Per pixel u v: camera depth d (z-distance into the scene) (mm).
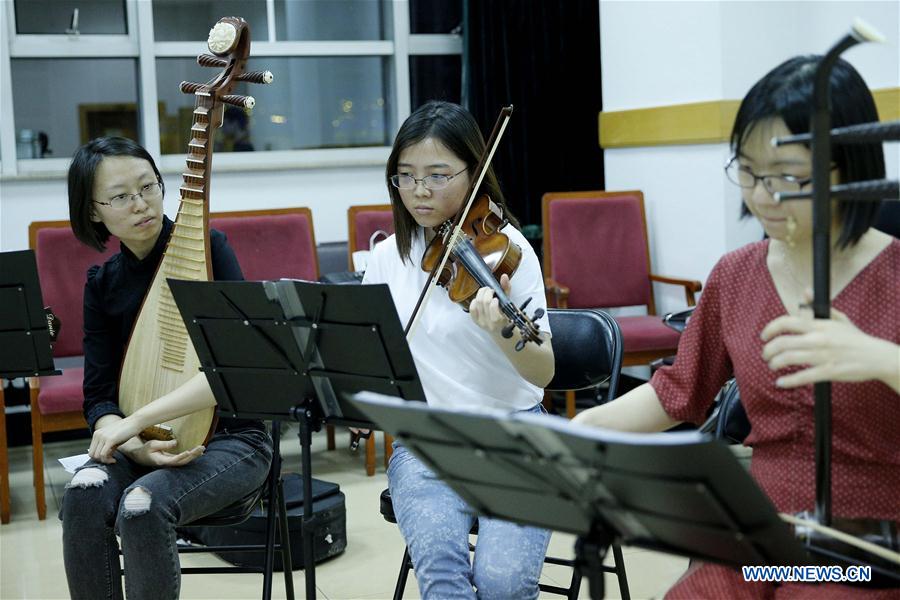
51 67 4746
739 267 1579
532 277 2191
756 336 1525
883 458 1428
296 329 1936
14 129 4664
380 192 5191
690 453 1143
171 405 2252
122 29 4855
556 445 1227
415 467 2105
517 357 2031
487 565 1887
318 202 5086
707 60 4328
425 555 1909
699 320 1629
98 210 2375
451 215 2207
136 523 2137
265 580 2369
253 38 5055
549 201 4551
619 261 4598
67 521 2236
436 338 2170
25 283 2408
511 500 1409
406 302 2240
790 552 1260
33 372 2514
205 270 2314
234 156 5023
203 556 3248
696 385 1643
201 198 2324
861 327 1429
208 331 2029
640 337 4113
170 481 2209
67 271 4008
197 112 2334
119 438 2250
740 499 1189
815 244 1271
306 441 2023
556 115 5230
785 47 4352
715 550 1296
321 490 3201
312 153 5188
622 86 4898
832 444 1453
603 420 1660
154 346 2389
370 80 5305
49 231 3998
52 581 3061
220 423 2463
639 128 4730
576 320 2357
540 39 5172
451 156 2148
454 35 5379
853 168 1375
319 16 5176
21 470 4254
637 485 1232
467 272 2137
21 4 4656
